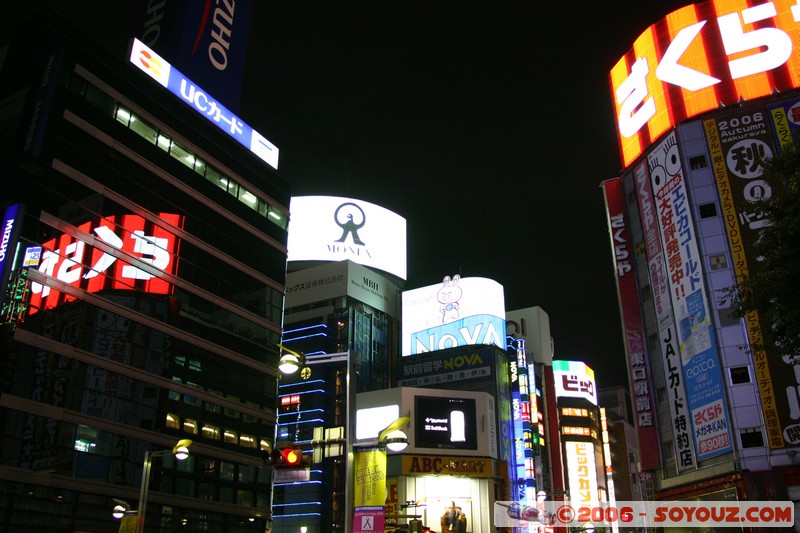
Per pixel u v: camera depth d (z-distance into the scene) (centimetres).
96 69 5959
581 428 14225
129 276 5844
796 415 5016
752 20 6366
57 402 4959
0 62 5841
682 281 5909
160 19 7550
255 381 7019
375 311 12344
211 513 6072
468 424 10231
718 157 5988
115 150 5972
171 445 5781
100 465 5150
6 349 4684
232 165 7450
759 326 5356
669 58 6638
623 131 7056
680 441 5747
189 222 6638
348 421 2394
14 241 4850
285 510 9925
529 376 12081
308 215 12838
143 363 5756
